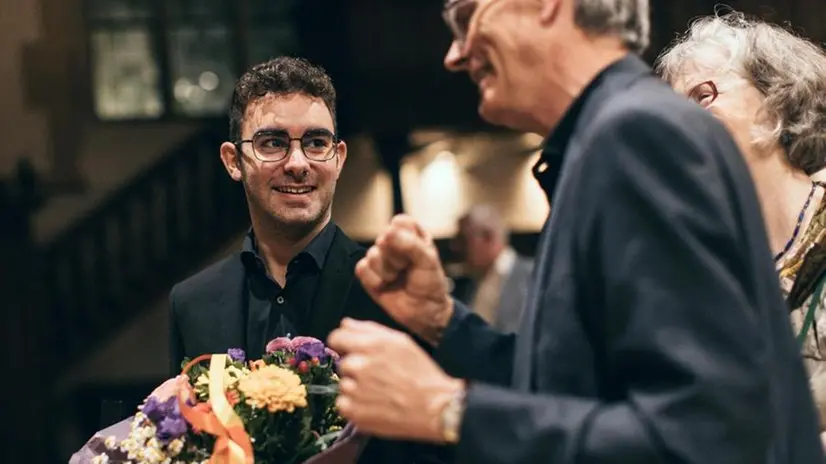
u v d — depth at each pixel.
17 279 9.18
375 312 2.18
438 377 1.31
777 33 2.16
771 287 1.33
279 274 2.29
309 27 10.09
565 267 1.32
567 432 1.23
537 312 1.35
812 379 1.96
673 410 1.19
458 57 1.45
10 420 9.13
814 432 1.36
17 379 9.16
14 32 10.36
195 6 10.95
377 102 9.97
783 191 2.12
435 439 1.29
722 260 1.24
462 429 1.27
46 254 9.77
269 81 2.24
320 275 2.23
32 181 9.20
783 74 2.09
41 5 10.39
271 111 2.22
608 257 1.26
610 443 1.21
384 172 10.26
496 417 1.26
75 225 9.94
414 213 10.27
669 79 2.20
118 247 10.05
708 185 1.25
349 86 10.01
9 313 9.16
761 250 1.32
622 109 1.30
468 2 1.42
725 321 1.21
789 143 2.11
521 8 1.39
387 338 1.32
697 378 1.19
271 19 11.02
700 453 1.18
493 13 1.40
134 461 1.84
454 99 9.95
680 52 2.20
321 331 2.19
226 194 10.18
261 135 2.22
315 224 2.25
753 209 1.33
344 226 10.28
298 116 2.22
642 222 1.25
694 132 1.28
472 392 1.28
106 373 10.05
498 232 6.61
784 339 1.34
